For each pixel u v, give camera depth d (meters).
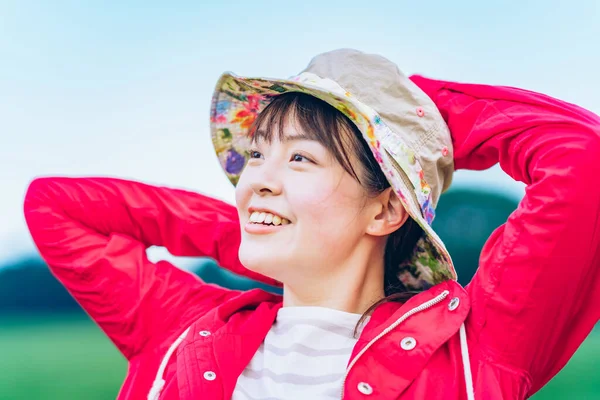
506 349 1.34
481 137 1.50
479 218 4.98
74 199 1.74
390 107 1.47
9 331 6.19
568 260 1.32
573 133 1.37
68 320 6.71
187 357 1.47
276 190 1.42
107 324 1.66
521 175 1.45
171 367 1.52
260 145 1.49
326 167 1.42
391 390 1.31
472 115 1.54
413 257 1.56
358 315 1.44
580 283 1.35
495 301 1.35
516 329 1.33
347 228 1.42
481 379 1.33
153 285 1.67
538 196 1.34
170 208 1.77
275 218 1.43
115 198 1.76
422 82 1.63
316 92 1.41
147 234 1.78
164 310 1.66
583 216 1.31
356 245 1.46
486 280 1.39
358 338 1.41
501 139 1.47
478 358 1.35
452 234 4.98
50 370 4.44
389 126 1.46
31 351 5.11
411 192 1.45
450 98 1.58
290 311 1.47
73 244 1.69
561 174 1.33
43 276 6.66
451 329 1.36
